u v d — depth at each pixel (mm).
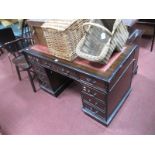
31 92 2461
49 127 1946
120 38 1589
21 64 2256
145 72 2420
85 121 1934
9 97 2447
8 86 2650
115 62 1555
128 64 1714
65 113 2064
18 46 2387
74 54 1661
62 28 1479
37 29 1850
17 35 2664
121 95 1923
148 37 3109
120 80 1674
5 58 3330
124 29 1645
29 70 2250
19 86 2609
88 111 1923
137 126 1799
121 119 1881
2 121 2121
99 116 1833
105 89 1460
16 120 2100
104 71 1477
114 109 1878
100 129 1833
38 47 1994
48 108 2170
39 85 2473
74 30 1563
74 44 1618
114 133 1776
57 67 1767
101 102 1624
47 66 1899
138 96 2098
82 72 1518
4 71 2990
